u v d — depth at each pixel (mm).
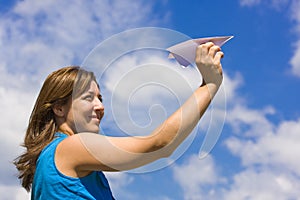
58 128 2410
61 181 2189
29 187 2482
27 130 2443
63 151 2229
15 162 2488
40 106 2418
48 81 2424
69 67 2449
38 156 2373
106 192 2311
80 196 2186
